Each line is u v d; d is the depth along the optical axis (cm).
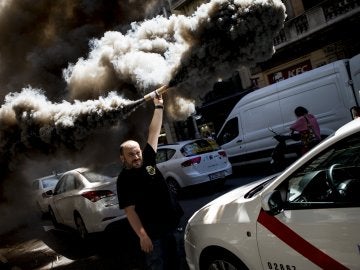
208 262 311
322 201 233
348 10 1248
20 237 876
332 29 1310
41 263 607
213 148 888
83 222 628
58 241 736
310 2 1381
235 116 1018
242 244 270
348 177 238
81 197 620
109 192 603
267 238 253
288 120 883
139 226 286
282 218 246
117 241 627
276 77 1568
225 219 288
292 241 238
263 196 250
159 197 302
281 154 814
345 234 212
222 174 870
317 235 225
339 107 789
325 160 249
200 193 884
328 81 805
